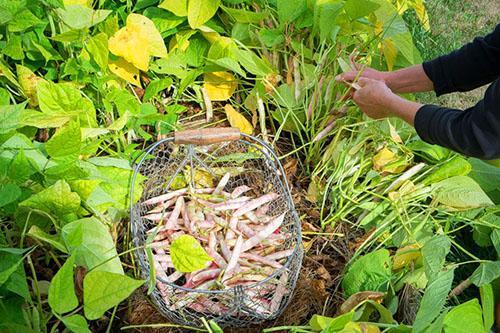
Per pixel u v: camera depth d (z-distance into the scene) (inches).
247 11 58.3
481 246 54.2
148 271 42.8
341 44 60.6
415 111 44.7
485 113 39.4
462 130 40.8
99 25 54.1
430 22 85.3
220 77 58.7
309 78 58.2
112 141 52.1
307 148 58.7
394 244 51.4
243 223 49.4
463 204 51.6
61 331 42.2
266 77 56.5
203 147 53.7
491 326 42.6
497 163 55.9
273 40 58.6
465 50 48.7
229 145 55.7
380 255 45.5
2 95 47.3
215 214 50.2
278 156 57.4
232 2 59.4
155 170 53.0
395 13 55.3
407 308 46.2
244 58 55.8
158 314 44.9
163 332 44.3
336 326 38.1
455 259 54.5
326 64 59.4
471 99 74.4
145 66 52.3
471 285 52.2
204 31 57.5
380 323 43.1
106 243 40.6
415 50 60.6
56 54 52.0
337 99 57.8
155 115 53.4
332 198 54.4
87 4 53.3
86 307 34.6
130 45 51.9
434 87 50.8
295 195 54.8
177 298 43.4
